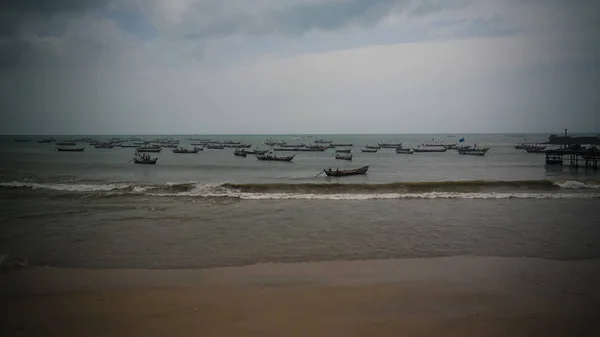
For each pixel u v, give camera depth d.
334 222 18.94
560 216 20.23
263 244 15.05
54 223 18.62
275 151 117.56
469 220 19.36
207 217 20.06
